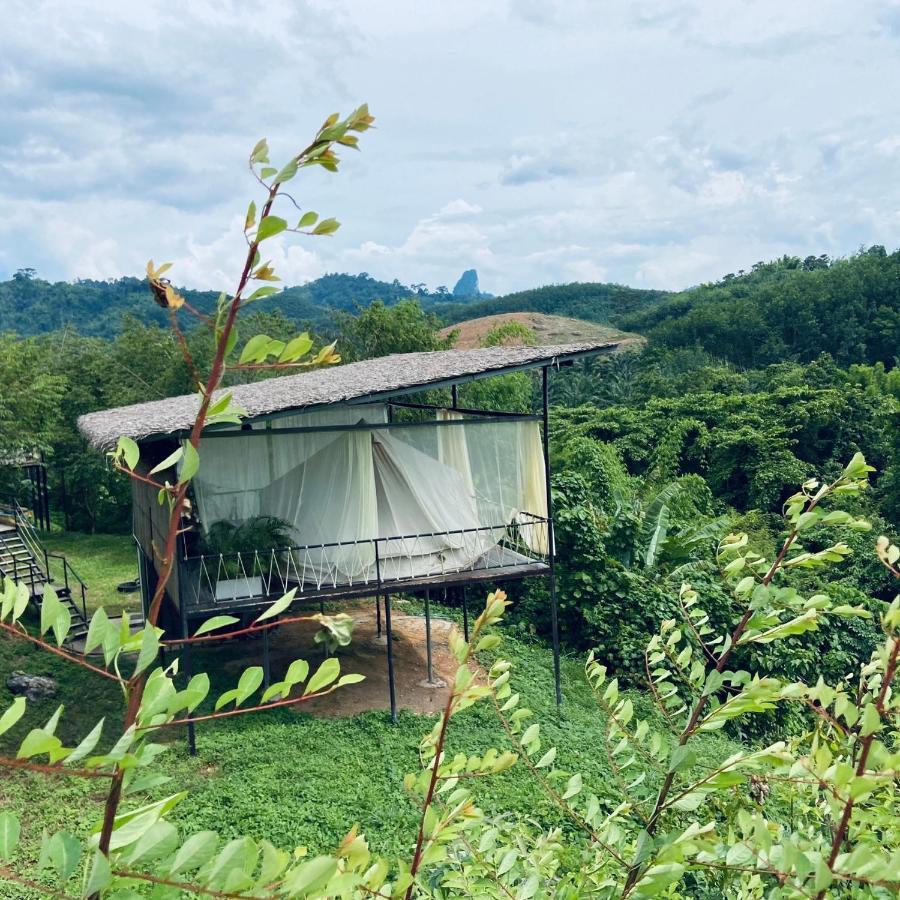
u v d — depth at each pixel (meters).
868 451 39.28
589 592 18.88
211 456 14.07
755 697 2.62
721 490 37.59
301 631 18.80
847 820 2.41
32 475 34.53
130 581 25.38
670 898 3.52
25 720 14.14
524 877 3.53
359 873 2.33
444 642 18.42
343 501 14.56
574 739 13.89
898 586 25.66
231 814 10.89
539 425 15.73
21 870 9.18
